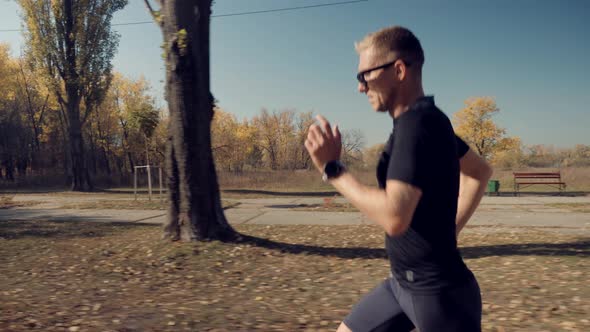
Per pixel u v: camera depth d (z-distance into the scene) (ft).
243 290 18.92
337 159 4.53
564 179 98.48
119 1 98.27
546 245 26.91
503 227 36.73
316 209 52.65
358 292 18.44
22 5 92.68
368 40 4.83
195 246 25.14
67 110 96.94
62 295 18.03
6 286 19.60
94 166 167.32
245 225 38.83
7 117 152.35
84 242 30.30
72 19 95.40
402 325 5.34
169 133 26.53
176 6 25.12
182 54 25.16
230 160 178.81
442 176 4.38
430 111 4.44
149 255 24.22
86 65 96.68
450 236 4.63
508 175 106.83
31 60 96.32
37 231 35.63
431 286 4.61
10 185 122.62
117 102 159.63
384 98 4.79
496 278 19.61
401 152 4.26
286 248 26.43
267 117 224.53
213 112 27.81
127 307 16.19
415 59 4.71
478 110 169.17
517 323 13.91
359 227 37.24
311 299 17.46
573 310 14.88
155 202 63.36
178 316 14.97
